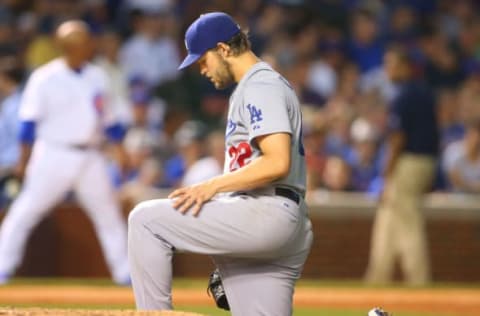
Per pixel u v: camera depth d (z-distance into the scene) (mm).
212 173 43938
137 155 47656
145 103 53094
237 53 19688
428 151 41688
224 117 56031
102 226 39031
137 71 57812
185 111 57688
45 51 55625
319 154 49625
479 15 67625
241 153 19422
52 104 37875
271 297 19734
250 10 63031
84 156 38250
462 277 46906
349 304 34094
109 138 39469
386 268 42875
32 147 39188
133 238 19375
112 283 40906
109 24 60281
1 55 54719
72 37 37875
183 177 47281
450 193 52406
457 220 47000
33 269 44656
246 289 19781
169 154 48875
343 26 64500
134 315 18000
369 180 50156
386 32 64000
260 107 18984
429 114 41594
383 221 42469
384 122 53688
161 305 19422
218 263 19953
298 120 19594
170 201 19281
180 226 19125
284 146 18734
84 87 38250
